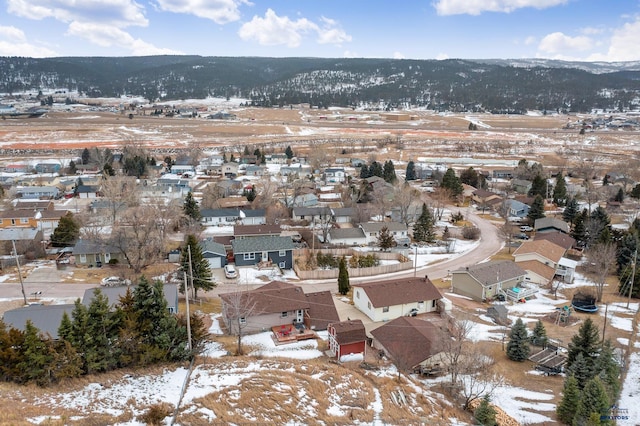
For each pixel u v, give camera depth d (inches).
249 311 1533.0
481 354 1375.5
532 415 1200.2
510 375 1406.3
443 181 4079.7
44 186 3909.9
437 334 1425.9
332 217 3260.3
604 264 2222.0
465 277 2130.9
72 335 1129.4
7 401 957.8
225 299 1667.1
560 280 2354.8
